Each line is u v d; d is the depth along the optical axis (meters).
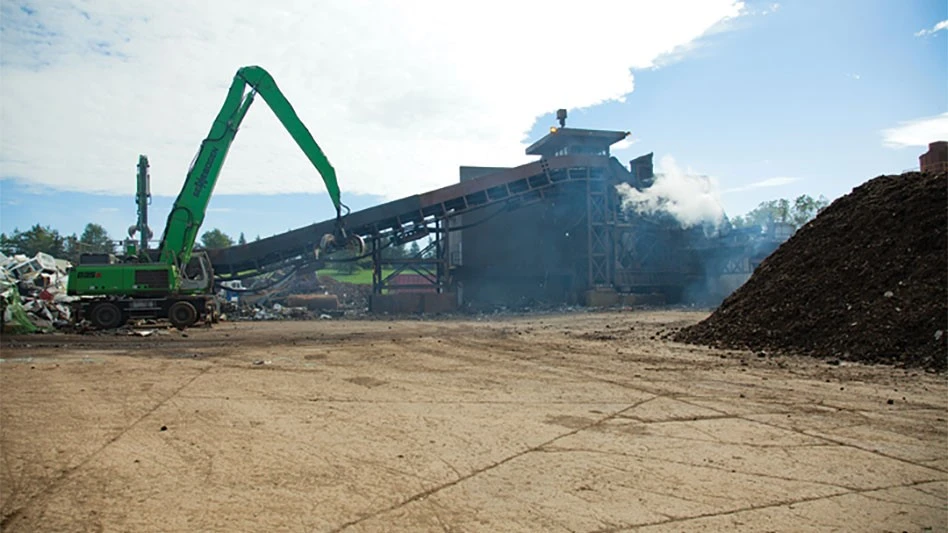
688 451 6.39
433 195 41.50
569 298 47.91
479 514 4.69
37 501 5.00
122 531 4.39
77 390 10.30
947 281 13.08
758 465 5.90
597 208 45.97
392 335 22.23
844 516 4.64
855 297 14.59
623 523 4.50
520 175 43.19
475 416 8.12
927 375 10.98
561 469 5.80
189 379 11.52
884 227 15.92
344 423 7.74
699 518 4.60
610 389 10.12
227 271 39.19
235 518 4.62
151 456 6.29
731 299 18.67
